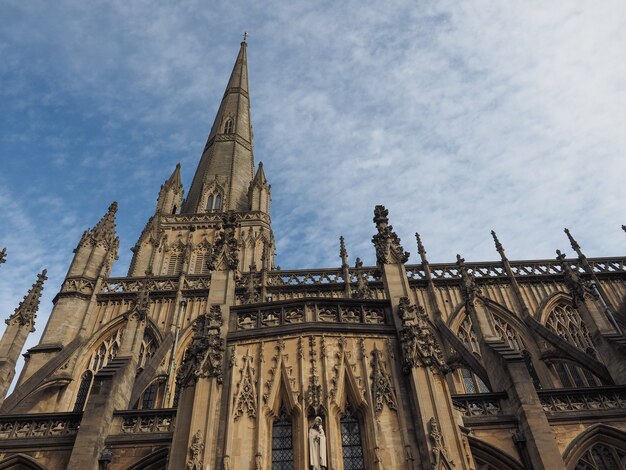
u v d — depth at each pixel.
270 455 20.67
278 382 22.55
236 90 96.56
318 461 19.89
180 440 20.44
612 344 31.72
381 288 45.25
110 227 51.97
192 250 60.22
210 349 22.77
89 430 25.19
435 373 22.41
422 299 44.44
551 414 26.88
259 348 23.69
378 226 29.83
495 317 43.47
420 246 49.00
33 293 38.25
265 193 70.69
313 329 24.00
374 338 24.02
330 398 21.88
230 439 20.58
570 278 36.59
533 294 44.94
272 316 25.30
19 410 35.94
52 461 25.58
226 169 76.94
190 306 44.38
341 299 25.80
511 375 27.25
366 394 22.05
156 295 45.16
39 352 40.34
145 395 38.09
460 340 39.41
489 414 26.77
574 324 43.16
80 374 40.22
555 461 23.86
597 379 39.25
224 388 22.25
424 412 20.84
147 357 40.94
